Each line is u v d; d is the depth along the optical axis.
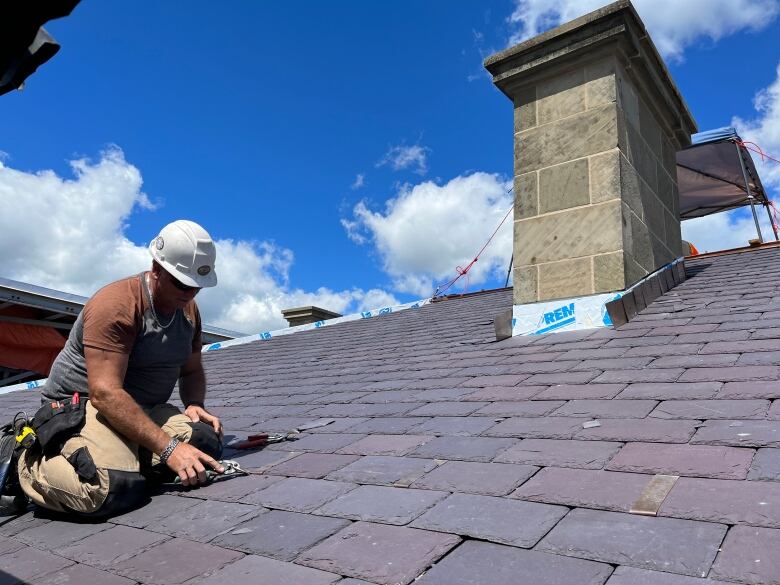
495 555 1.80
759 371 3.17
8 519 3.00
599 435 2.67
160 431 2.93
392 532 2.06
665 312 5.11
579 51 5.48
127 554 2.25
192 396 3.65
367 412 3.95
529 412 3.22
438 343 6.39
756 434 2.37
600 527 1.86
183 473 2.85
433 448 2.90
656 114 6.34
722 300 5.12
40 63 1.51
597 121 5.42
